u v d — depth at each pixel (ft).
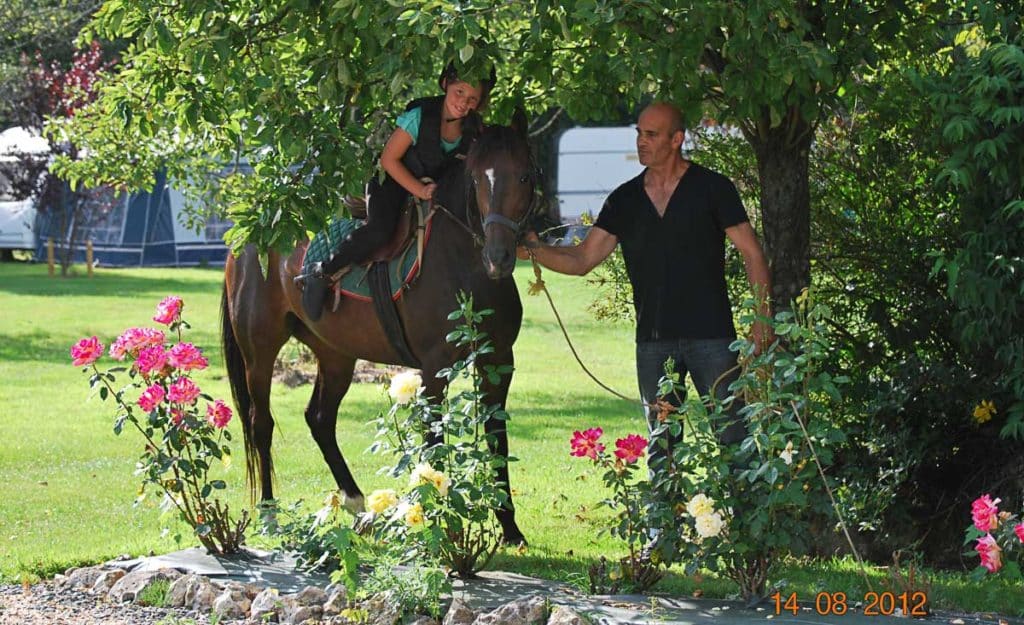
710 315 25.76
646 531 24.18
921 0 31.63
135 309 99.86
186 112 27.30
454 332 25.34
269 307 33.60
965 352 32.04
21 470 42.09
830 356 34.12
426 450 24.47
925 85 26.45
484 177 25.81
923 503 32.53
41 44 121.49
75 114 60.95
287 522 29.09
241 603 24.56
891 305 34.86
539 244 26.84
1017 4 28.30
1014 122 25.72
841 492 31.89
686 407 22.97
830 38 27.68
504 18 35.86
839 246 35.53
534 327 90.53
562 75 31.12
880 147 34.81
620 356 75.72
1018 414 28.30
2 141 133.28
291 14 26.68
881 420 32.60
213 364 71.51
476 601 24.23
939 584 25.77
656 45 24.98
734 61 25.82
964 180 25.48
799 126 29.89
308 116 26.11
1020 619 22.94
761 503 22.93
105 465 43.06
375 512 23.68
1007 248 27.09
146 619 24.18
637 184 26.21
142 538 31.71
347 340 30.91
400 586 23.53
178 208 151.02
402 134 27.58
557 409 56.08
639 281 26.21
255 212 26.61
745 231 25.50
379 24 24.81
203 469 28.84
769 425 22.82
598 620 22.59
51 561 28.73
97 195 133.80
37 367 69.15
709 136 37.40
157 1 26.73
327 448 34.50
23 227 154.40
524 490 38.45
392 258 29.09
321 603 24.43
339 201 26.55
